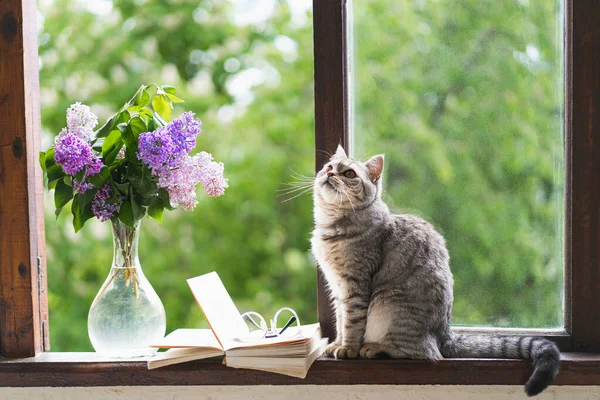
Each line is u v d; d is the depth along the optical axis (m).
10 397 1.57
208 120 4.08
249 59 4.29
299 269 4.11
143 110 1.59
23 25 1.60
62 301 3.81
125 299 1.53
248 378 1.51
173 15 4.14
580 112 1.56
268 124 4.18
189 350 1.52
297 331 1.54
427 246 1.58
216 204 4.07
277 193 4.12
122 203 1.50
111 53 3.99
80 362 1.54
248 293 4.07
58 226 3.79
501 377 1.47
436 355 1.49
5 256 1.61
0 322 1.61
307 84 4.31
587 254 1.57
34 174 1.65
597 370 1.47
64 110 3.88
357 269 1.55
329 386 1.55
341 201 1.57
